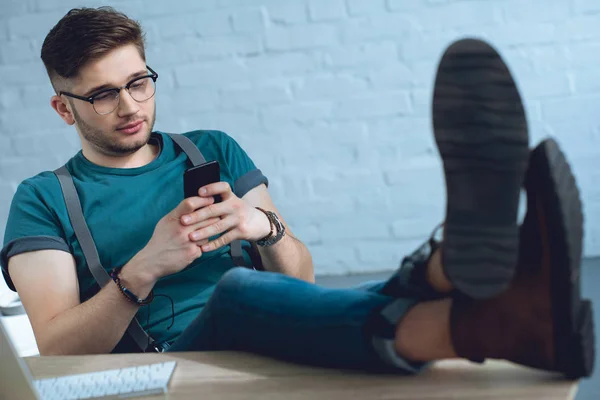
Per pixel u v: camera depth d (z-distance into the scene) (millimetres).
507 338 874
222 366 1052
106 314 1339
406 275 964
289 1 2686
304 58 2703
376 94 2693
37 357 1190
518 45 2629
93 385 1016
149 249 1342
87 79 1424
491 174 866
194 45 2717
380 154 2717
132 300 1342
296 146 2738
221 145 1596
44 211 1455
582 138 2635
